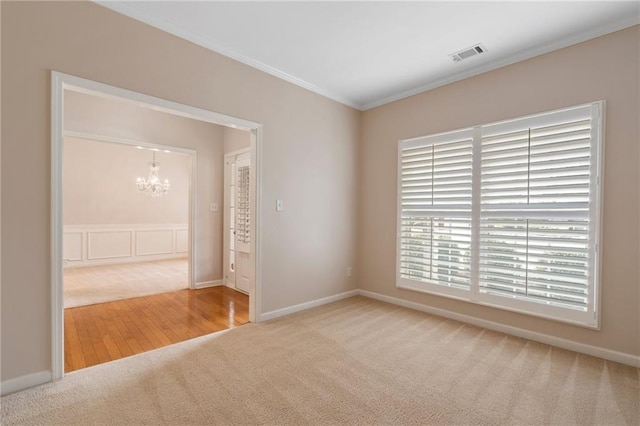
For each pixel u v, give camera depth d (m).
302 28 2.58
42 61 2.00
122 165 6.98
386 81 3.56
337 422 1.72
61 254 2.10
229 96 2.97
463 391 2.03
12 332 1.93
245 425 1.69
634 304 2.36
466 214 3.26
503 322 3.03
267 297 3.34
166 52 2.55
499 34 2.60
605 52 2.47
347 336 2.91
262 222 3.27
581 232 2.57
